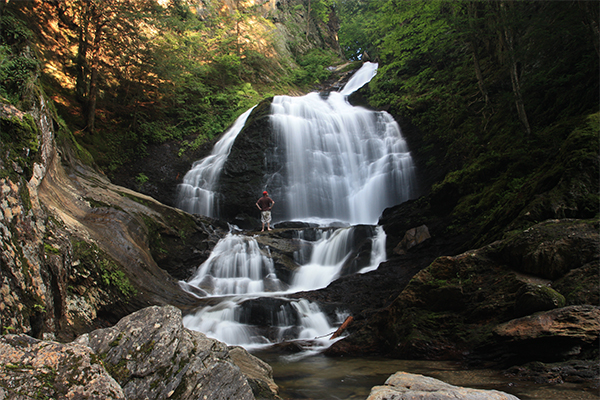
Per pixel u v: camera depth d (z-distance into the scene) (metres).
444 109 19.38
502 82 17.08
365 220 19.45
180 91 23.14
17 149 5.29
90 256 8.52
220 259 13.79
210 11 32.88
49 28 19.52
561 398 4.11
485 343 6.29
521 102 13.02
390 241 14.22
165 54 20.16
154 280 10.72
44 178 9.17
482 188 13.16
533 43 15.44
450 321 7.09
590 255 6.36
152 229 12.49
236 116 24.69
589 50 12.73
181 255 13.45
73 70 19.78
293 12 45.12
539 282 6.62
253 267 13.94
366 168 20.36
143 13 18.50
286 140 20.75
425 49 18.39
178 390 3.01
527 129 12.91
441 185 14.23
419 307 7.65
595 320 5.21
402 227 14.30
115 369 2.91
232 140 22.02
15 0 17.67
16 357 2.54
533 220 8.15
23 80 8.44
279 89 31.27
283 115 21.25
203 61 27.66
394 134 20.70
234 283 13.10
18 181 5.11
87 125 18.42
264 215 17.03
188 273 13.04
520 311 6.10
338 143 21.31
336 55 47.00
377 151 20.59
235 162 20.42
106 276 8.84
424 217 14.16
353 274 12.54
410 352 6.86
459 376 5.43
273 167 20.45
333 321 10.03
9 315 4.07
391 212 16.47
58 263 6.01
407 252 13.08
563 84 13.25
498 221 10.06
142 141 20.92
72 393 2.46
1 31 10.39
